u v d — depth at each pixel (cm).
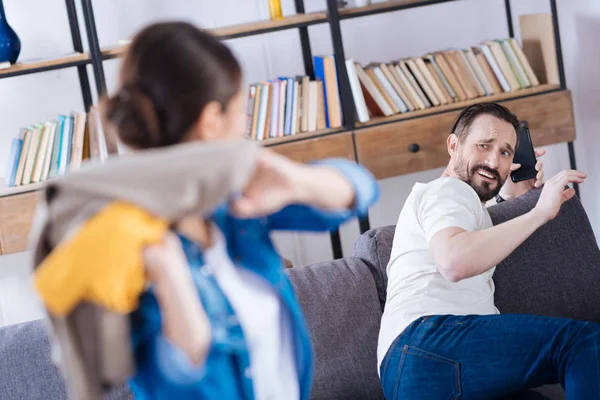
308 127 346
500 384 179
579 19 373
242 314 107
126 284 88
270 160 98
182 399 104
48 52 361
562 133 359
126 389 197
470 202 199
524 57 361
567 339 175
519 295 220
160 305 96
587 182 395
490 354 181
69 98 365
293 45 382
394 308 198
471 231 190
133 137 99
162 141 99
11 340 200
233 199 98
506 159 215
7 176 327
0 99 358
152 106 98
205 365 105
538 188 235
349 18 348
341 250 371
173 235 100
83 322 92
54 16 359
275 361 112
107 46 354
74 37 348
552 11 353
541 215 187
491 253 183
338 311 214
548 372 178
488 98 356
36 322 205
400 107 353
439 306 194
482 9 400
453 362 182
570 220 228
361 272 221
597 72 371
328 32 385
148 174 89
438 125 346
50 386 197
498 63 359
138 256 89
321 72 344
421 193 204
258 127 340
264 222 113
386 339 195
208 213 100
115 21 364
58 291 88
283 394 114
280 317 114
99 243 88
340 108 346
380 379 198
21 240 327
